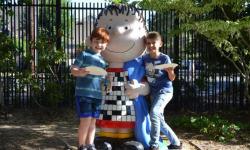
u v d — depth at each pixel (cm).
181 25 701
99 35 461
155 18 828
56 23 831
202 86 842
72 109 834
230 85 846
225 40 649
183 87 848
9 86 836
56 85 814
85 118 460
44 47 805
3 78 834
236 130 659
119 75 496
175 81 842
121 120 490
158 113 482
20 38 834
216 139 628
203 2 716
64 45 841
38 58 806
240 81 834
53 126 712
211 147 585
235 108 847
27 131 663
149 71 496
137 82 495
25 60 817
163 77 494
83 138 465
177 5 658
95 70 448
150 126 496
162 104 486
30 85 830
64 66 836
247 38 718
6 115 780
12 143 583
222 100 848
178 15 703
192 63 842
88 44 496
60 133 656
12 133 644
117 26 493
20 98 840
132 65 499
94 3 831
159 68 482
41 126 711
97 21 511
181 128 695
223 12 721
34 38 831
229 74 841
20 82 819
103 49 470
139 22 505
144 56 507
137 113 492
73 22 860
